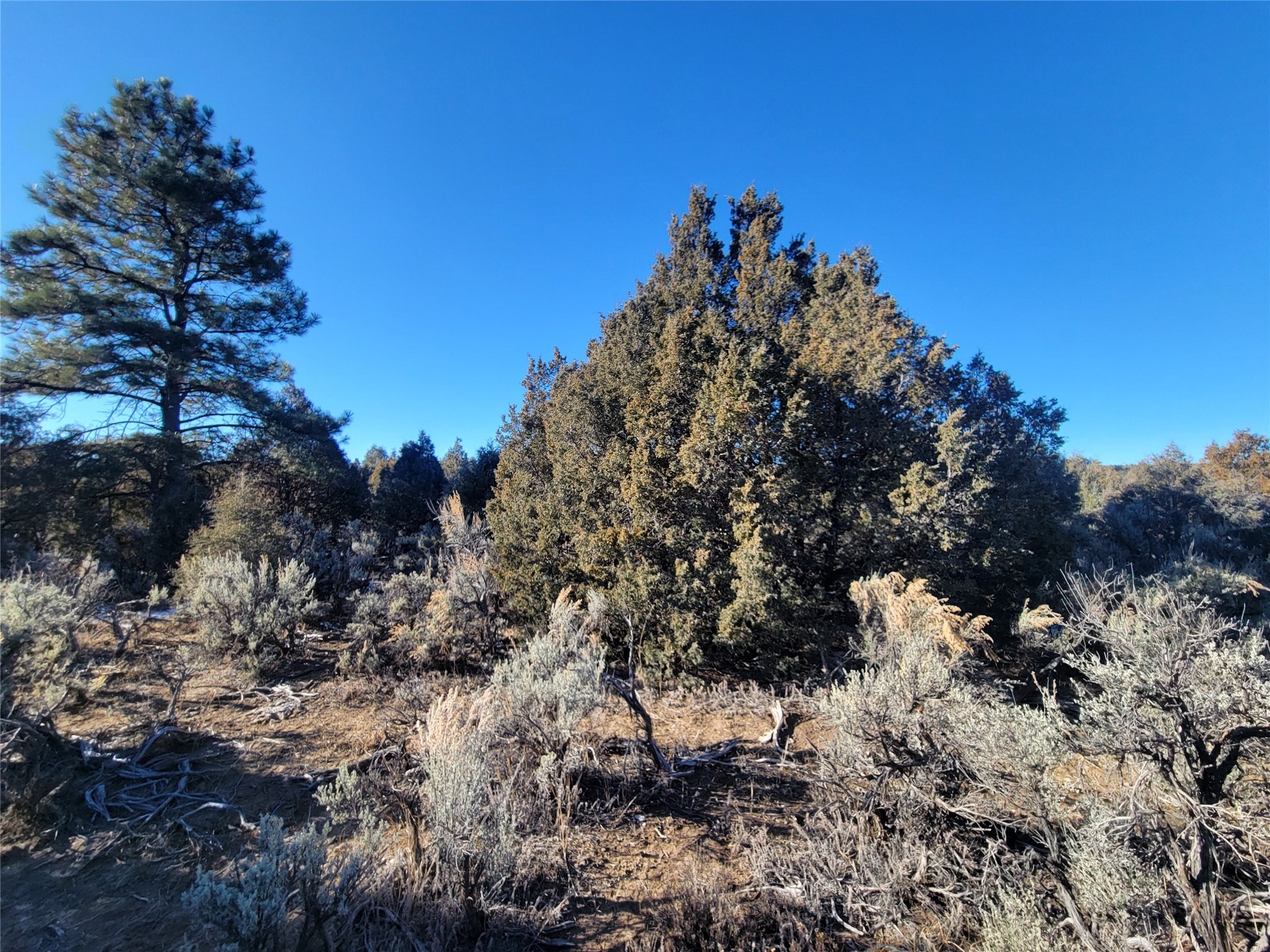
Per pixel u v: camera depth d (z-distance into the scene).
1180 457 30.06
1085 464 43.81
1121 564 16.53
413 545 17.44
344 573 11.91
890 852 3.62
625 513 8.85
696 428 8.20
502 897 3.40
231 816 4.23
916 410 11.48
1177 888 2.88
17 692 4.72
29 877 3.45
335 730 5.84
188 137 17.52
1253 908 2.63
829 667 8.30
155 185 15.65
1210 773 2.93
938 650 6.05
